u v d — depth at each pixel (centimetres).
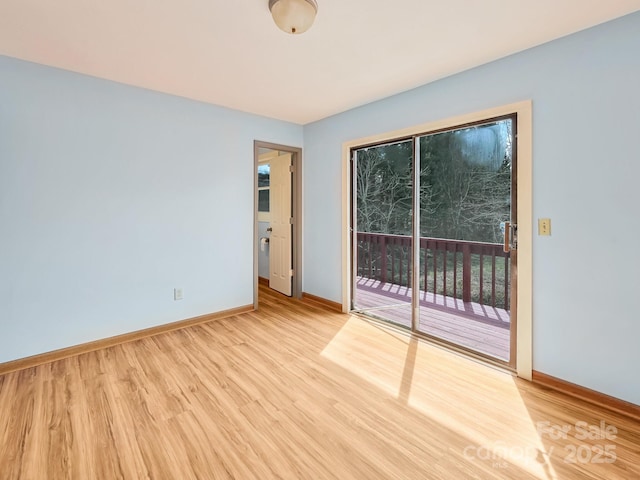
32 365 242
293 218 432
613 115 186
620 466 148
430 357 260
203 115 332
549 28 194
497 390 212
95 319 273
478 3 170
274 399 200
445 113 267
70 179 257
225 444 161
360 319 350
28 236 241
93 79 265
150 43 212
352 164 366
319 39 207
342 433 170
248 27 193
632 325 184
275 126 393
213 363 247
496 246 317
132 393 205
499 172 252
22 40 208
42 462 149
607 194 190
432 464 149
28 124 238
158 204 306
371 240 413
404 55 228
